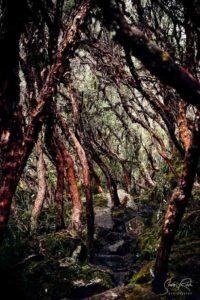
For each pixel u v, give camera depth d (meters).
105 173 12.23
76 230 8.07
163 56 2.08
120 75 6.81
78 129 7.78
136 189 17.19
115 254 7.92
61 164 8.34
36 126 3.95
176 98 7.06
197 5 2.46
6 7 3.55
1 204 3.66
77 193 8.27
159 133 13.16
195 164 4.06
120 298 4.68
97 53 7.19
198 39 5.08
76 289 5.48
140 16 6.48
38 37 5.49
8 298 4.50
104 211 10.97
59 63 4.27
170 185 9.54
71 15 4.93
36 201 7.69
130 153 15.02
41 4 4.72
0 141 3.79
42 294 5.30
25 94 6.33
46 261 5.95
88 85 10.08
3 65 3.68
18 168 3.79
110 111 12.70
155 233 7.58
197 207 7.24
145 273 5.25
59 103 8.95
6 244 5.97
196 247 5.64
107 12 2.15
